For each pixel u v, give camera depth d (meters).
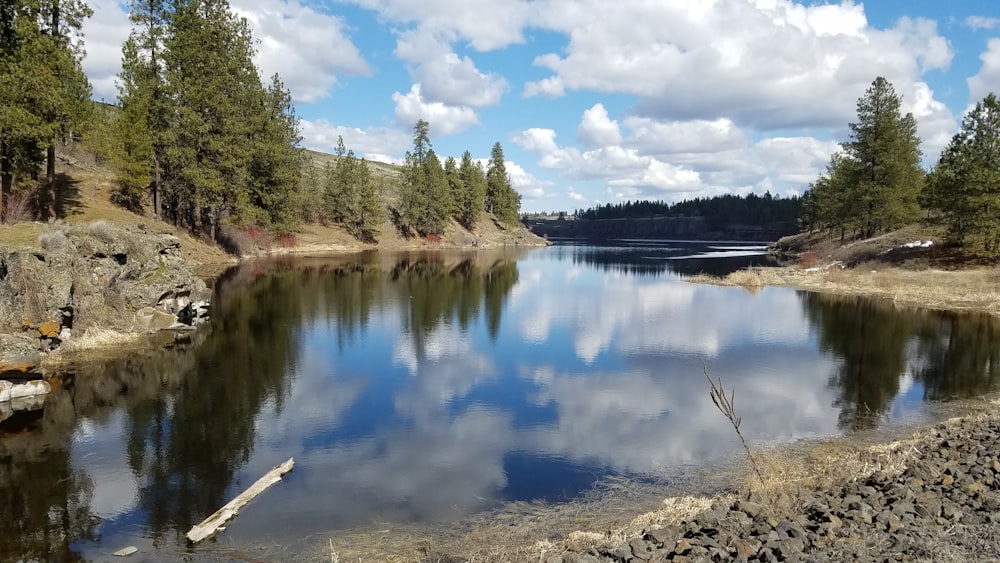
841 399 14.85
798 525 6.46
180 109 40.19
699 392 15.66
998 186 35.81
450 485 9.76
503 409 14.22
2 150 26.78
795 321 26.97
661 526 7.28
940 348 21.05
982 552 5.64
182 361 18.06
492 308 30.75
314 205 76.56
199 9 44.62
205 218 50.50
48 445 11.41
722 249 105.94
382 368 18.16
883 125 47.78
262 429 12.56
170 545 7.73
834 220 59.59
